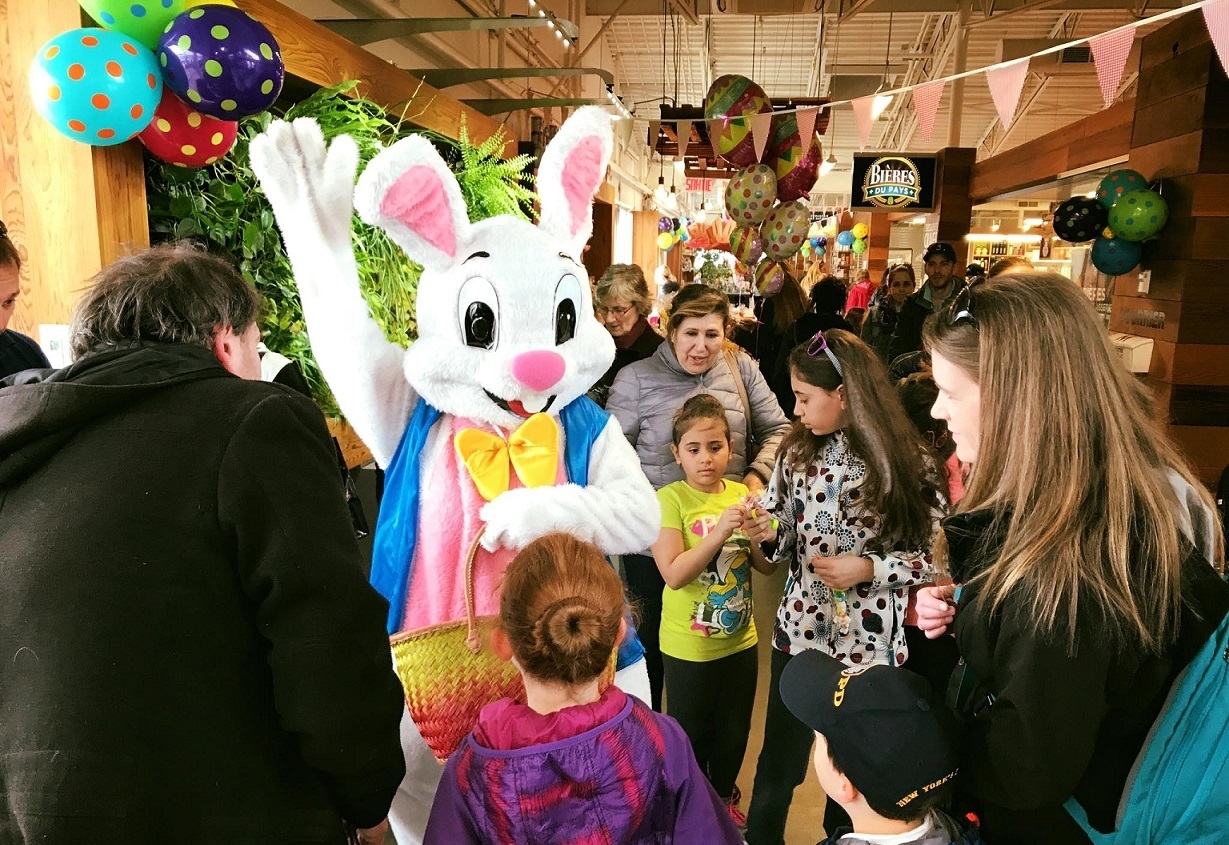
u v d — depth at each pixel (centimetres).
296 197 129
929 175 862
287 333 233
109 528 89
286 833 100
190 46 161
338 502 102
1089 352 100
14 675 89
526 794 102
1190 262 409
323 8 364
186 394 96
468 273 137
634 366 254
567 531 135
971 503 108
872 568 171
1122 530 93
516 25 341
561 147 154
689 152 795
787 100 750
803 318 382
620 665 147
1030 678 92
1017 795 96
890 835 103
